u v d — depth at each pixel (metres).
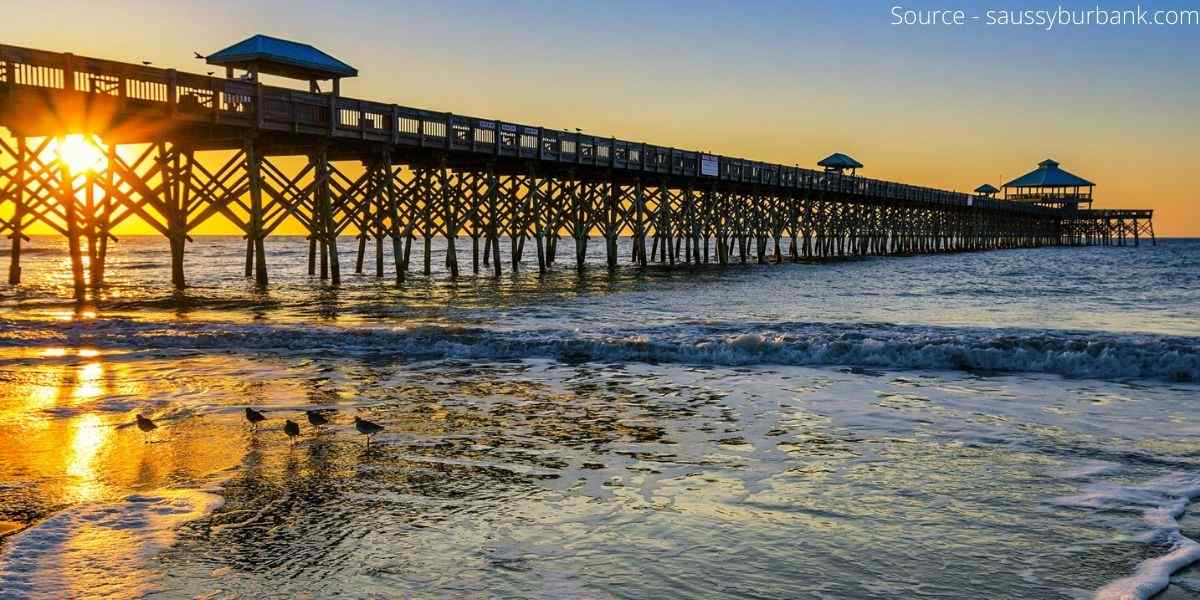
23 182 25.83
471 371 14.05
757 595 5.55
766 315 22.78
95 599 5.48
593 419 10.52
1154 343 14.51
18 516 7.02
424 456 8.79
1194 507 7.15
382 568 5.96
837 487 7.76
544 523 6.84
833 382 13.02
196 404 11.31
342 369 14.22
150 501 7.35
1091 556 6.16
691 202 48.81
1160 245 130.62
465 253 78.69
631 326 18.11
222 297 27.12
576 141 36.34
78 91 20.53
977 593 5.58
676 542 6.43
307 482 7.91
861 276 41.91
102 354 15.79
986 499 7.41
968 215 88.69
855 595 5.55
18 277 31.91
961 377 13.41
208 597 5.50
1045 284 36.31
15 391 12.24
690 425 10.19
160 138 25.84
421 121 29.86
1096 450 8.99
